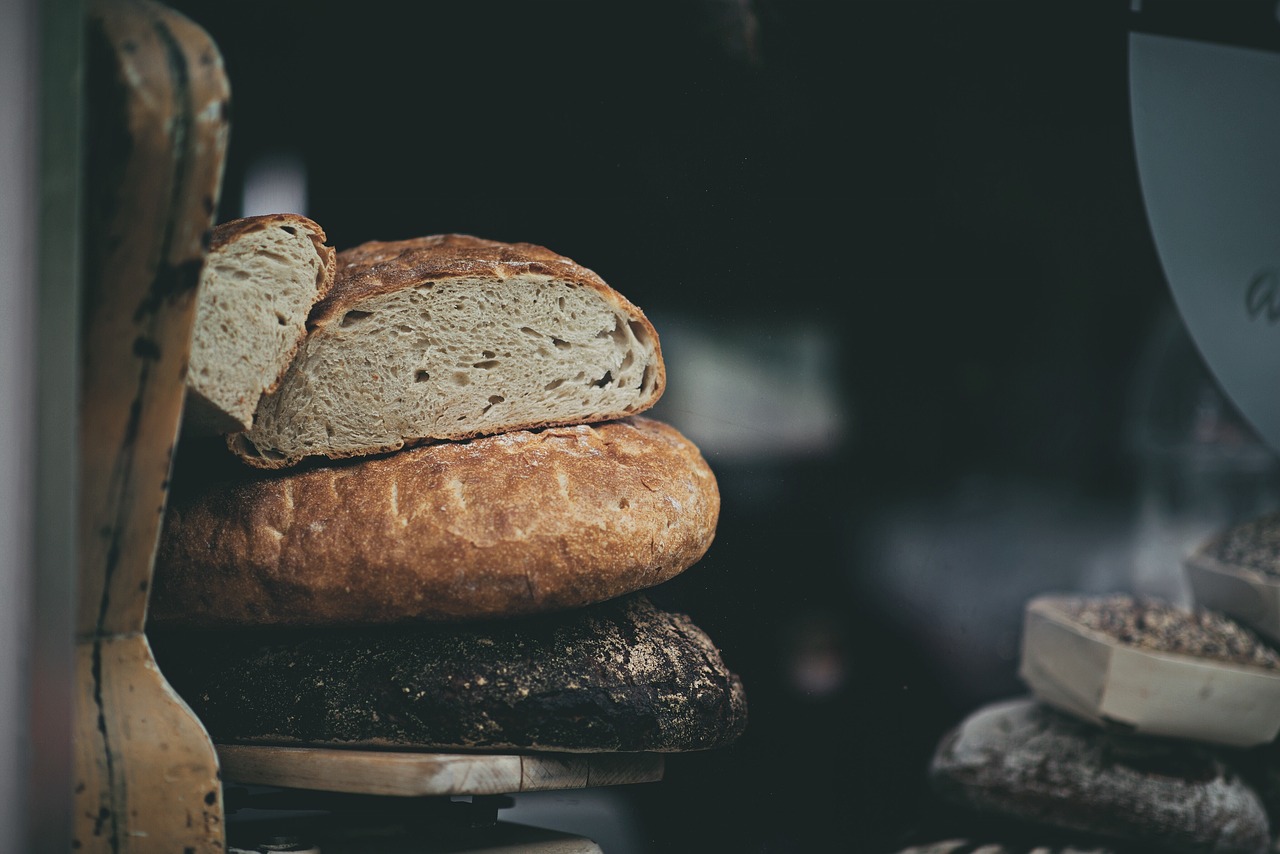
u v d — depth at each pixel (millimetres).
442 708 1199
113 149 997
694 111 1417
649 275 1415
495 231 1469
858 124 1537
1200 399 1770
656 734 1231
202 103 1011
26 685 978
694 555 1291
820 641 1504
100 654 1095
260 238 1164
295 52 1502
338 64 1494
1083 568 1759
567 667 1223
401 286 1234
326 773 1193
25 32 986
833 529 1529
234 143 1513
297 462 1259
